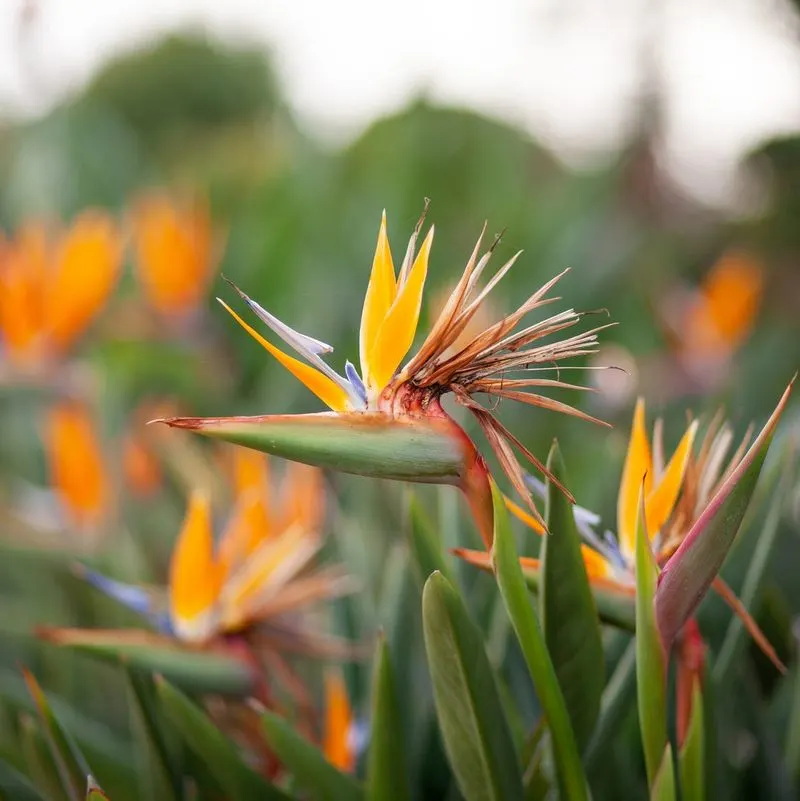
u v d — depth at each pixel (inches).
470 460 38.8
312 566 59.0
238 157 211.6
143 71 262.2
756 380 97.0
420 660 51.8
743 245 182.2
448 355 40.2
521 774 41.6
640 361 105.5
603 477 56.3
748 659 48.9
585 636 40.4
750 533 48.3
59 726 42.6
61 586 71.6
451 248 137.6
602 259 123.6
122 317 103.1
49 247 121.2
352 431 38.2
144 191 152.4
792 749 49.5
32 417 95.0
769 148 177.3
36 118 152.4
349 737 49.4
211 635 46.6
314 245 138.1
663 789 38.9
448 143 184.4
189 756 46.2
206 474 76.8
